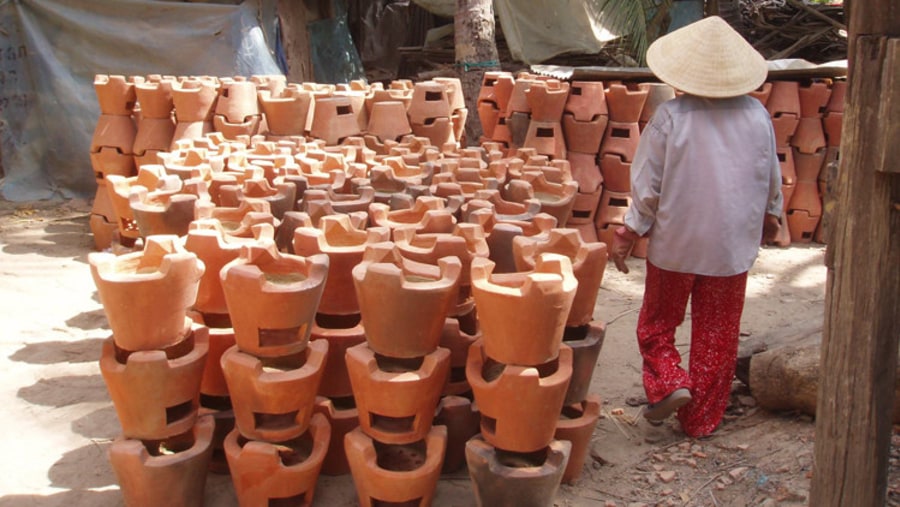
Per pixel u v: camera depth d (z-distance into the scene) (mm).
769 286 6109
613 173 6453
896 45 2166
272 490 3006
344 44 12766
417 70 15266
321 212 3689
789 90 6855
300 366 3146
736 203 3477
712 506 3250
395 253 3072
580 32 12117
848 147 2344
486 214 3594
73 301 5574
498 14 12414
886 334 2410
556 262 2863
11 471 3498
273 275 3166
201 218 3674
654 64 3615
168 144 6379
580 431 3318
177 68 9258
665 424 3955
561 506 3273
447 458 3420
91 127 8789
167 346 2971
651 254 3617
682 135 3463
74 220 7945
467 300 3459
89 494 3340
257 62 9742
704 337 3709
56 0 8609
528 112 6484
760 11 13898
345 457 3387
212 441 3100
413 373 2936
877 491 2525
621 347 4969
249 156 4852
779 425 3746
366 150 4957
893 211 2322
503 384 2820
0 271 6207
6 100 8594
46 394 4203
